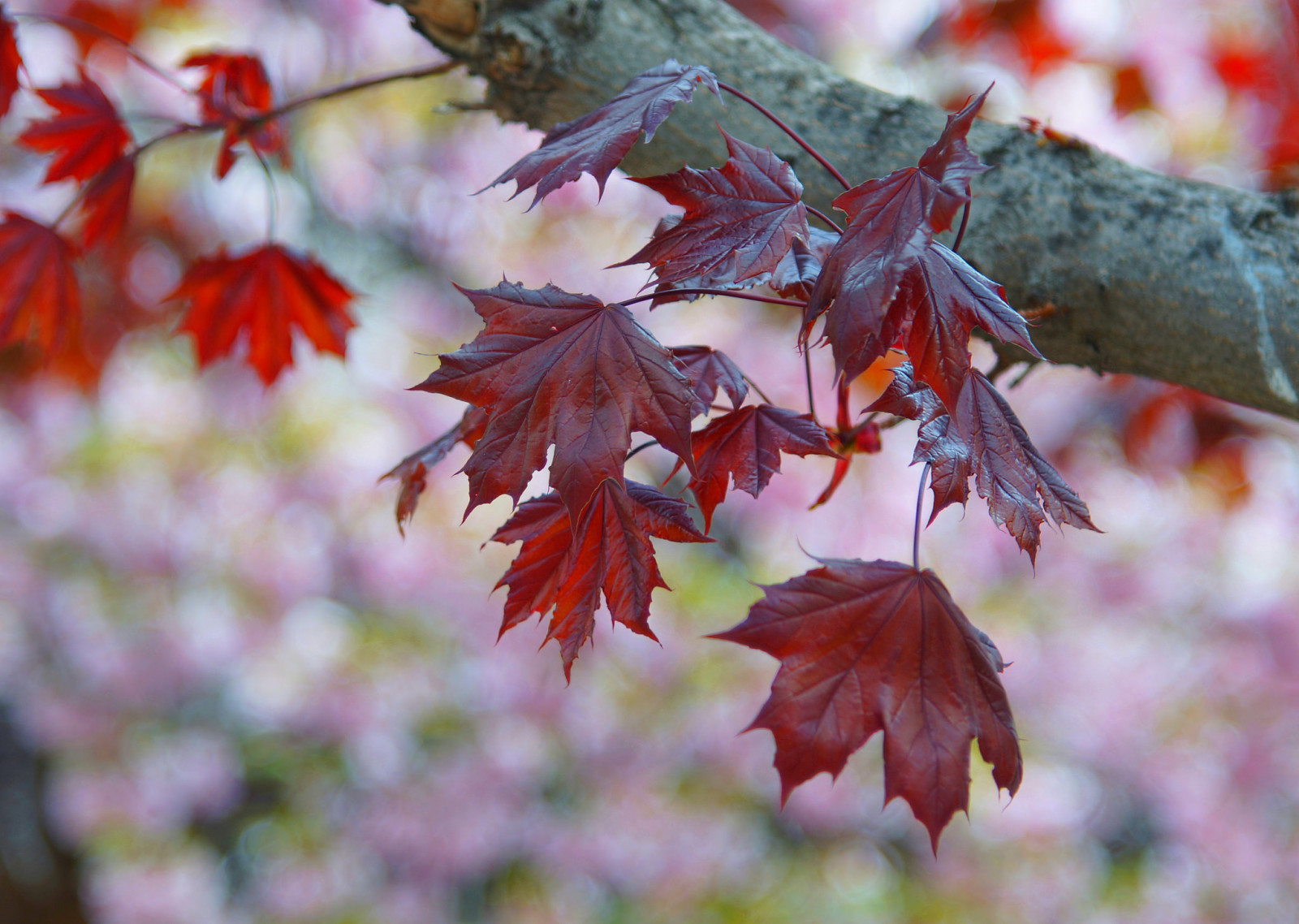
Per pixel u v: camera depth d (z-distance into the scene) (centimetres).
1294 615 306
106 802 309
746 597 339
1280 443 227
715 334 321
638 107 62
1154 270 81
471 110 96
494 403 60
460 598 314
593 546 64
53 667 320
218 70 123
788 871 347
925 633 67
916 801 66
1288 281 79
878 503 326
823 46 285
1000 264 84
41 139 112
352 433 336
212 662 312
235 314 131
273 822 344
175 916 310
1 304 121
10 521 321
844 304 55
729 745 311
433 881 313
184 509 321
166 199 316
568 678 63
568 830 310
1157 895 326
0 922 344
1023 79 237
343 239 363
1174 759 320
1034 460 63
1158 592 318
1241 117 230
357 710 306
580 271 339
